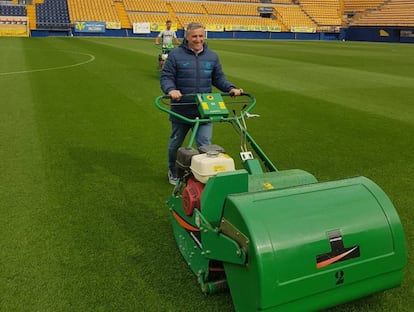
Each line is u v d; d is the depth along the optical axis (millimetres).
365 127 7840
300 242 2420
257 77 14148
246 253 2416
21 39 34375
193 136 3809
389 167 5754
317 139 7039
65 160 5867
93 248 3680
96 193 4809
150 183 5121
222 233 2656
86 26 42250
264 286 2338
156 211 4391
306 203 2578
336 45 36688
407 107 9641
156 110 8984
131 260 3500
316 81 13508
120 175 5359
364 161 6000
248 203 2516
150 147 6516
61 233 3924
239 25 47625
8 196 4691
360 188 2758
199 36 4402
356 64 19328
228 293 3080
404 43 43812
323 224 2506
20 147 6395
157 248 3688
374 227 2611
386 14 48125
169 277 3271
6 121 7887
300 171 3502
